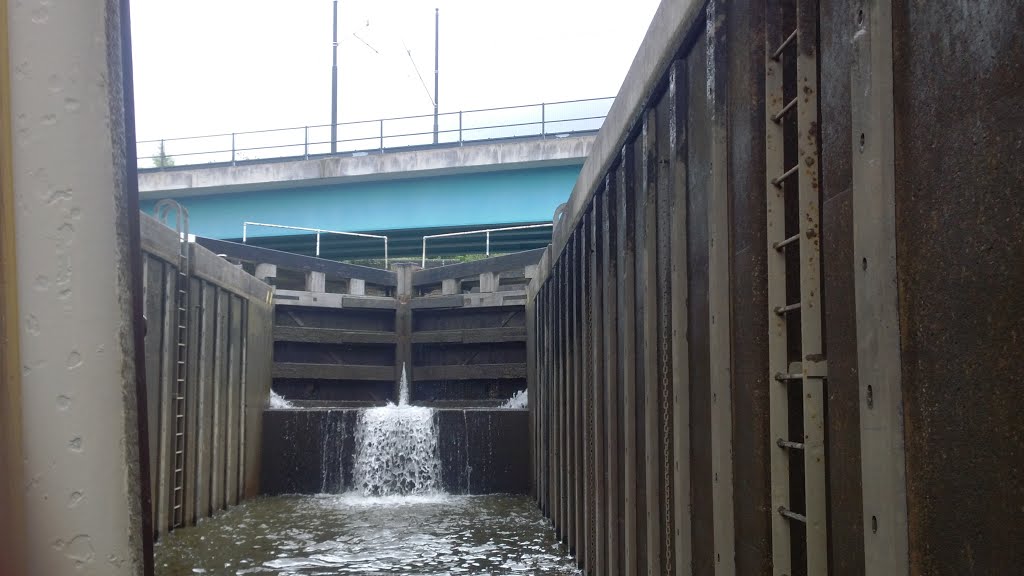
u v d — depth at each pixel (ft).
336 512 54.44
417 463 63.31
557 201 94.27
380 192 99.45
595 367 32.19
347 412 64.08
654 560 22.09
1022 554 6.74
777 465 13.55
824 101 11.07
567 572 36.32
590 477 34.71
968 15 7.66
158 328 43.57
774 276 13.89
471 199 96.48
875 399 9.12
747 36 14.94
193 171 101.30
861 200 9.46
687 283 19.40
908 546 8.52
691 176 19.25
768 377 14.01
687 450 19.02
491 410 63.98
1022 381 6.79
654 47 22.54
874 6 9.19
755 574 14.15
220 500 54.60
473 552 40.88
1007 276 7.03
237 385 59.31
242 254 69.15
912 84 8.68
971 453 7.48
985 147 7.39
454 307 72.79
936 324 8.13
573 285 39.68
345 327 74.79
